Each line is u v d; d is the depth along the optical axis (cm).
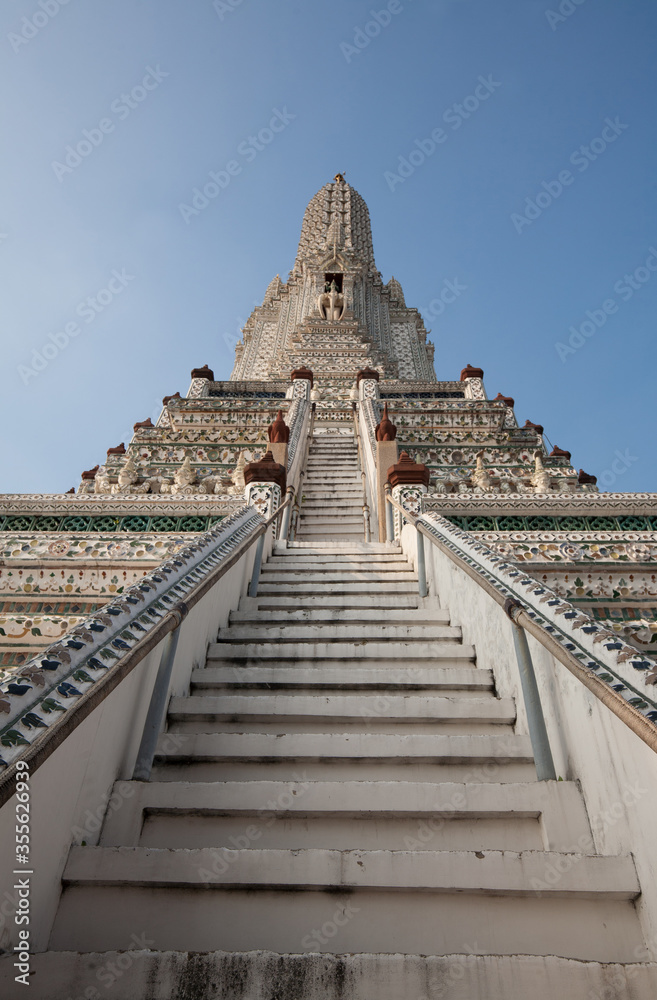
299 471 1165
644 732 186
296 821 258
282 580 622
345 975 182
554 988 181
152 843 249
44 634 498
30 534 578
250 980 180
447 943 208
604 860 218
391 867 222
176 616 293
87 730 237
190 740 303
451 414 1358
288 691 380
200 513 648
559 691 286
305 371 1628
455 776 293
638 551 575
